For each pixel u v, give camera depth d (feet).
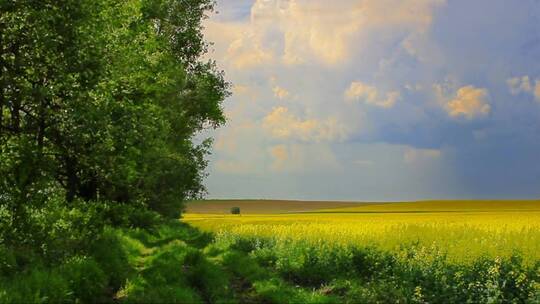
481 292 52.19
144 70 94.99
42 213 60.08
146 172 107.65
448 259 57.52
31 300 35.32
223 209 585.22
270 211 555.69
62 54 56.90
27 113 61.00
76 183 84.28
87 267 44.04
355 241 71.56
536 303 49.85
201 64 150.51
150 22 118.32
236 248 83.56
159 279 46.91
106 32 72.90
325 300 46.85
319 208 580.71
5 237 51.24
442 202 444.14
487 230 83.56
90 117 58.85
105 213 90.94
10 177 58.44
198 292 47.26
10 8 53.83
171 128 130.93
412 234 77.25
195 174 152.76
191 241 96.94
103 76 63.52
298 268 64.39
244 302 46.29
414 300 50.98
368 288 53.72
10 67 56.34
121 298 42.27
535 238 69.36
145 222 107.45
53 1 56.24
